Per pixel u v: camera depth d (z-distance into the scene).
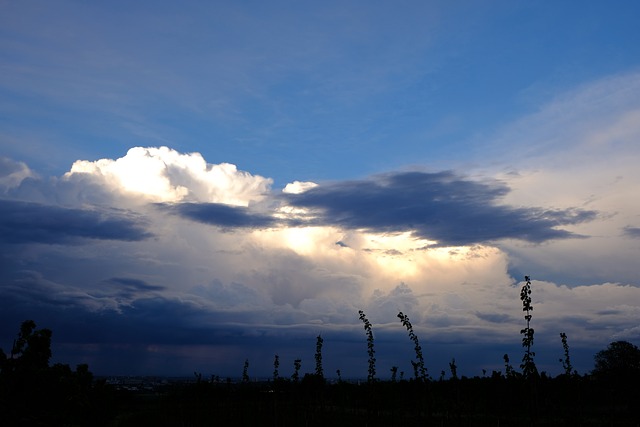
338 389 97.94
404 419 70.56
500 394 76.75
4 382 40.41
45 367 43.06
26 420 39.94
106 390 95.50
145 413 124.19
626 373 83.38
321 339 70.19
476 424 69.69
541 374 71.94
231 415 91.38
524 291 36.34
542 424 67.31
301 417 79.75
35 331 42.81
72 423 50.69
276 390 74.19
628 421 71.81
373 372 59.47
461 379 88.44
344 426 70.50
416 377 59.19
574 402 68.62
